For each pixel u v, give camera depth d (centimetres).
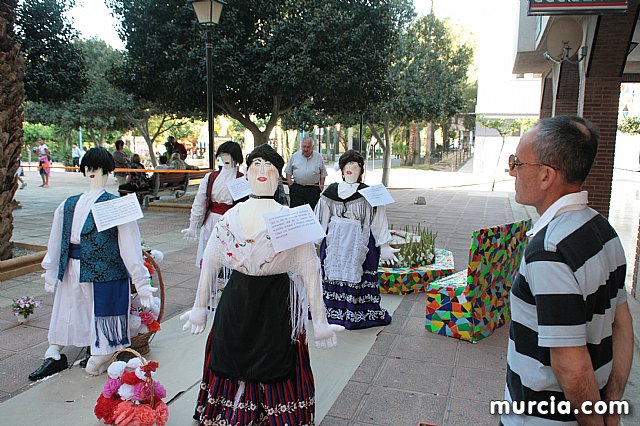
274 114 1286
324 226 470
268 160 265
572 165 159
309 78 1082
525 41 1219
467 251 801
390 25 1255
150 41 1123
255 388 264
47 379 351
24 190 1705
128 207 338
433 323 452
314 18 1086
